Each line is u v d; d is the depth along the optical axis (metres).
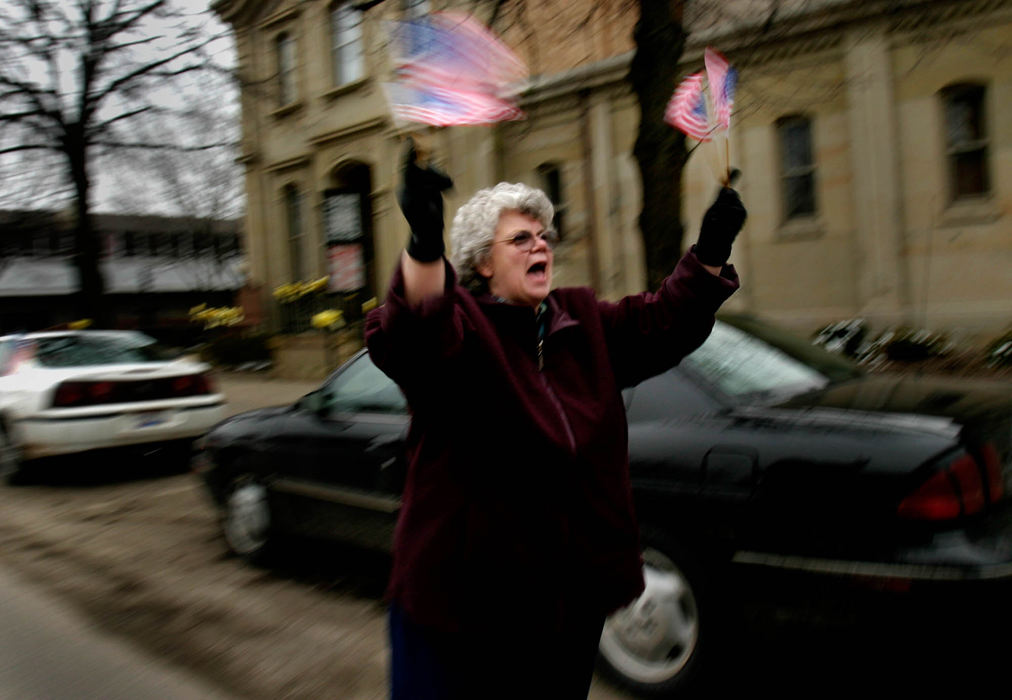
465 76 1.54
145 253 38.75
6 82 13.20
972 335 10.67
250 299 18.72
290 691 3.45
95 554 5.62
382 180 15.41
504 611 1.70
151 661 3.81
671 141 6.53
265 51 17.80
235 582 4.89
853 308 11.66
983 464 2.67
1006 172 10.51
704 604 2.97
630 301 1.97
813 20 11.30
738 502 2.89
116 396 7.78
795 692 3.09
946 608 2.45
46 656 3.91
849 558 2.63
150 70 13.49
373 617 4.24
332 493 4.49
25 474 7.99
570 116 13.81
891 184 11.18
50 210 15.60
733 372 3.43
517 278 1.84
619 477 1.81
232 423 5.41
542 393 1.74
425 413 1.74
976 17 10.42
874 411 2.99
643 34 6.55
